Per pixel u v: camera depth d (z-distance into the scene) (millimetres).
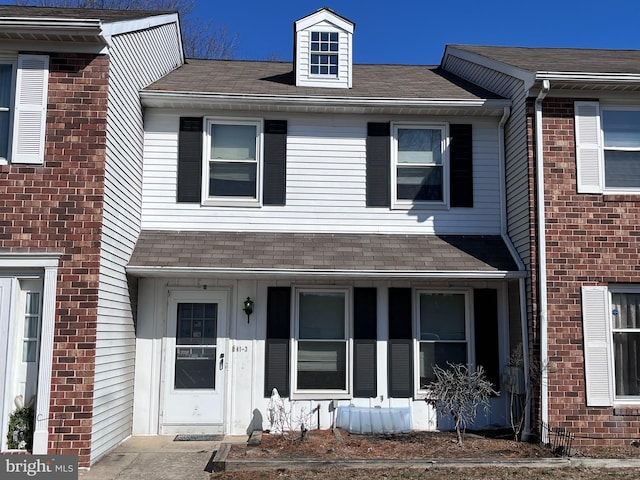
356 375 8914
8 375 6926
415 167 9625
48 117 7230
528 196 8430
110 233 7492
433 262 8734
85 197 7137
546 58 10516
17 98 7207
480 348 9078
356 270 8453
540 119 8406
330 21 10414
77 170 7172
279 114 9531
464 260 8812
